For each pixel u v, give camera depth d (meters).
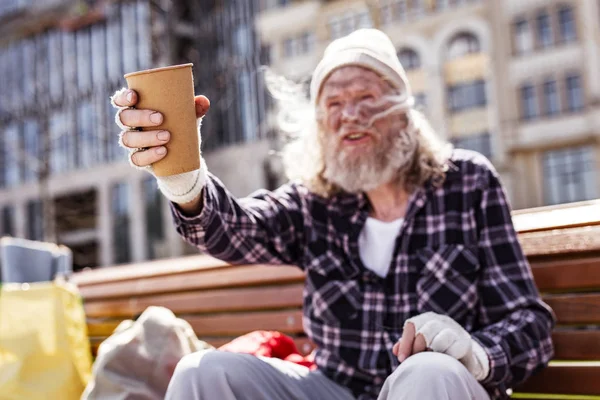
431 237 1.67
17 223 27.16
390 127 1.71
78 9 24.92
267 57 21.72
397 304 1.64
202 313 2.49
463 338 1.36
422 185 1.70
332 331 1.67
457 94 20.39
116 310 2.72
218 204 1.63
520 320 1.52
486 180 1.67
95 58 25.27
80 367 2.42
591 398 1.77
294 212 1.81
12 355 2.29
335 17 21.02
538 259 1.82
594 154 18.77
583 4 18.73
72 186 25.62
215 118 21.64
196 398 1.34
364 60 1.71
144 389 1.92
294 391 1.54
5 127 27.36
